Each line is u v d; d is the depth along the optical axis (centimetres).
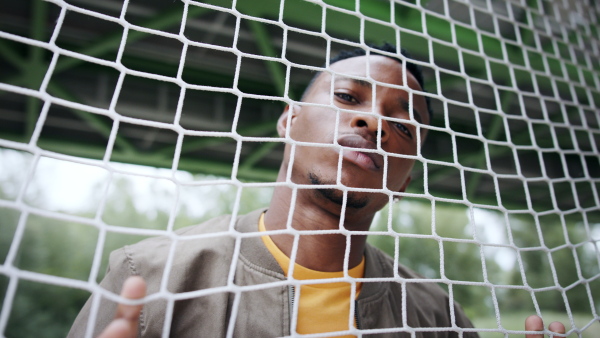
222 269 87
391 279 68
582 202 375
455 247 1110
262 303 84
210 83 287
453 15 219
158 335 77
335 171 83
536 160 339
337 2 206
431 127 83
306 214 88
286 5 199
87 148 314
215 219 107
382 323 92
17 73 274
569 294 923
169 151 327
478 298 1065
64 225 841
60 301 744
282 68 261
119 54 64
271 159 359
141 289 53
